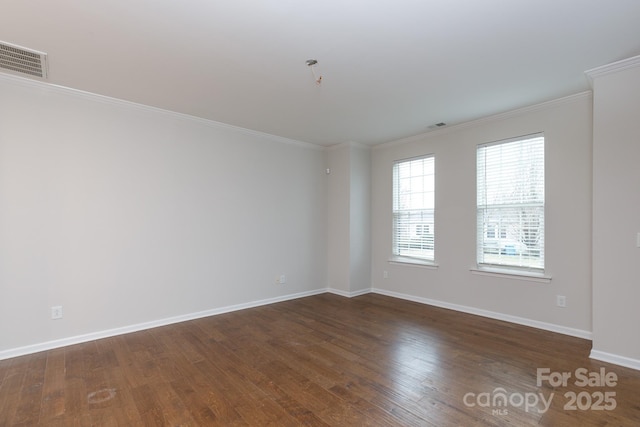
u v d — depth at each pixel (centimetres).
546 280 348
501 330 353
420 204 481
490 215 402
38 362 275
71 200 314
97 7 190
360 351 301
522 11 196
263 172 466
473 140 413
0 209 280
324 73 279
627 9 194
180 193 386
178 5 189
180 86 305
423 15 200
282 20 205
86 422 196
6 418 200
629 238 261
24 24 206
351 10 195
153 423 195
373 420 198
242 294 441
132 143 351
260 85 302
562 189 341
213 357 288
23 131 290
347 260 515
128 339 328
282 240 487
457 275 431
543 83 300
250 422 197
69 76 283
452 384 240
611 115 267
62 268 309
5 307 282
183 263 388
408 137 485
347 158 516
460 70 274
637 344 258
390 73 279
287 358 286
